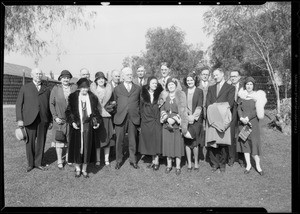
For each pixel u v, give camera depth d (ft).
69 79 17.61
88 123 16.07
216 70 16.90
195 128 16.76
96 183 15.98
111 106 17.24
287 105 24.58
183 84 18.17
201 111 16.96
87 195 14.88
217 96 16.71
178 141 16.49
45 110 17.44
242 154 17.71
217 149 17.02
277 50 29.22
